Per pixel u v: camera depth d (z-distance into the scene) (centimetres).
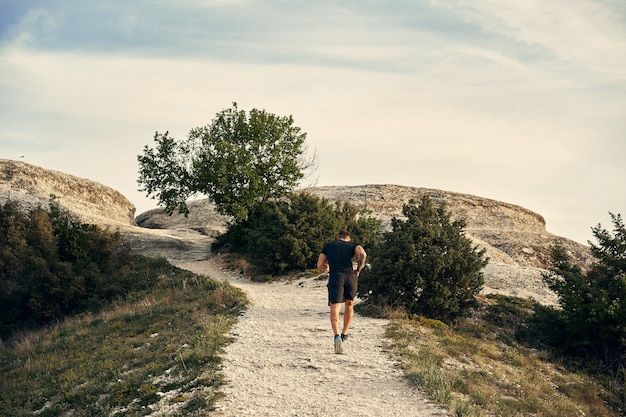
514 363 1516
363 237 3105
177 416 923
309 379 1088
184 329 1628
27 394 1356
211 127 3784
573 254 4397
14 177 4703
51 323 2281
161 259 2894
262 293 2280
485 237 4562
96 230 2806
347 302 1230
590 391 1467
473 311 2047
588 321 1742
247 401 963
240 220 3459
